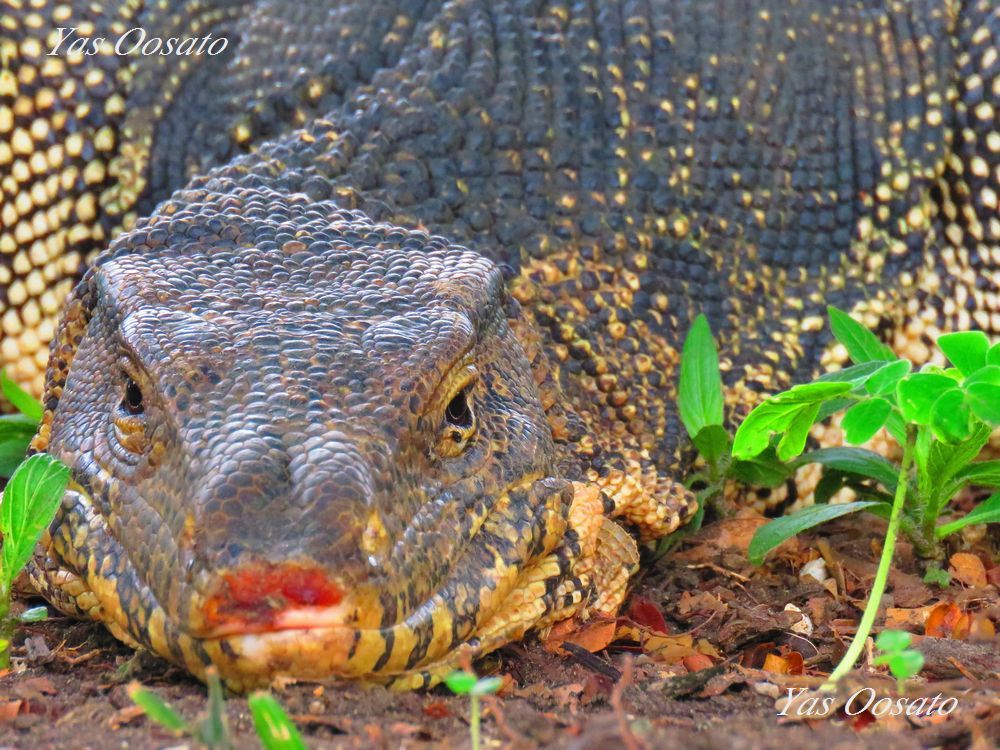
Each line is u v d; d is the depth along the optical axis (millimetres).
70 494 6801
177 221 7887
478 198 9625
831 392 7074
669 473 9516
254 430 5996
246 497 5727
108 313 7273
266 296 7113
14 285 11258
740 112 10836
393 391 6340
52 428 7516
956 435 6727
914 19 11625
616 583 8094
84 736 5723
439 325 6867
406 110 9766
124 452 6566
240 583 5562
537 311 9297
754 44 11086
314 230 7949
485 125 9859
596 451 8578
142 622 6082
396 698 6078
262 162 9195
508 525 6828
